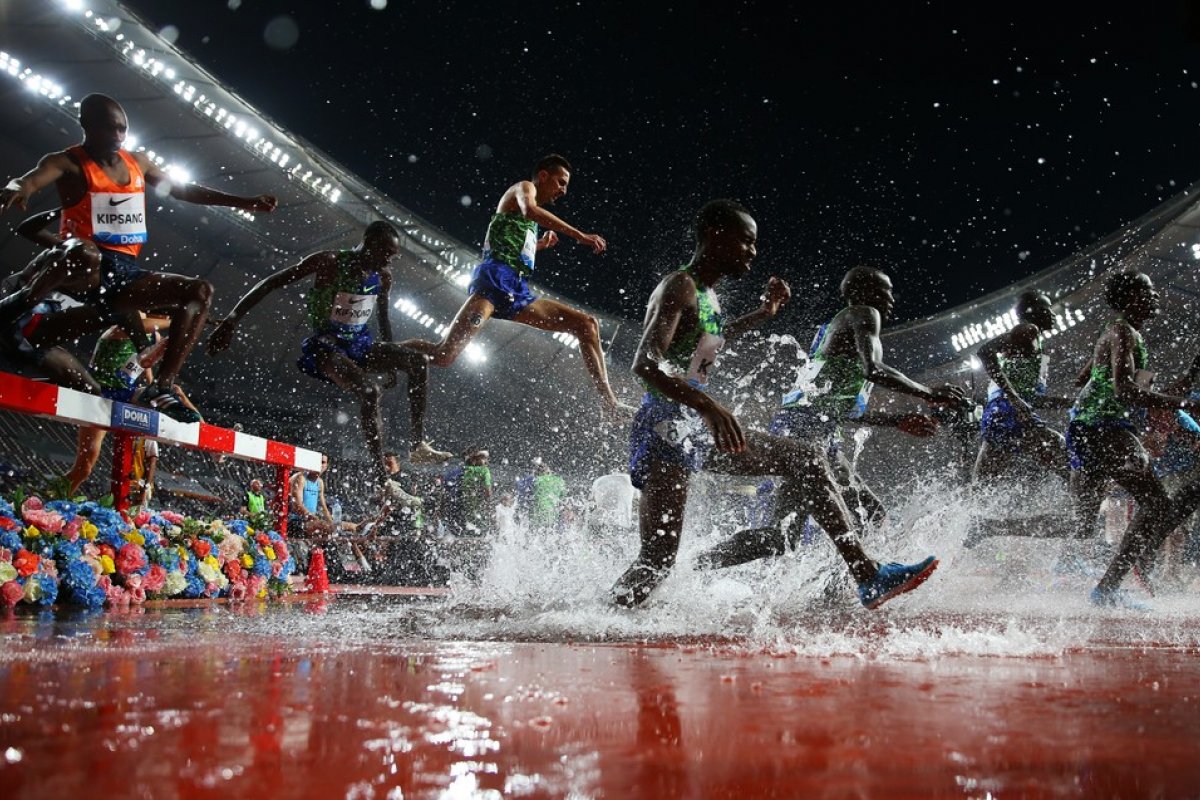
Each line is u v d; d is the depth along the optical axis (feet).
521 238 17.46
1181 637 8.71
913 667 5.31
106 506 16.17
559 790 2.16
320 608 13.05
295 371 84.17
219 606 13.93
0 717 3.06
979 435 20.13
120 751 2.49
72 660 5.17
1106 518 26.91
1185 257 62.34
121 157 15.46
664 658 5.73
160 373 15.71
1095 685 4.46
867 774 2.37
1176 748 2.77
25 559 12.68
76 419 15.14
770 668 5.16
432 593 20.62
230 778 2.19
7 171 62.18
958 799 2.11
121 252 15.46
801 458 9.97
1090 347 74.08
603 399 17.67
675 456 10.03
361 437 85.40
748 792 2.16
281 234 74.13
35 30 56.18
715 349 10.26
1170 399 15.58
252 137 66.54
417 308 83.92
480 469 32.12
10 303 14.19
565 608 10.48
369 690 3.90
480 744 2.71
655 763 2.49
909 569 9.41
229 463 57.52
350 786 2.14
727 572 14.89
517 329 88.38
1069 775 2.38
